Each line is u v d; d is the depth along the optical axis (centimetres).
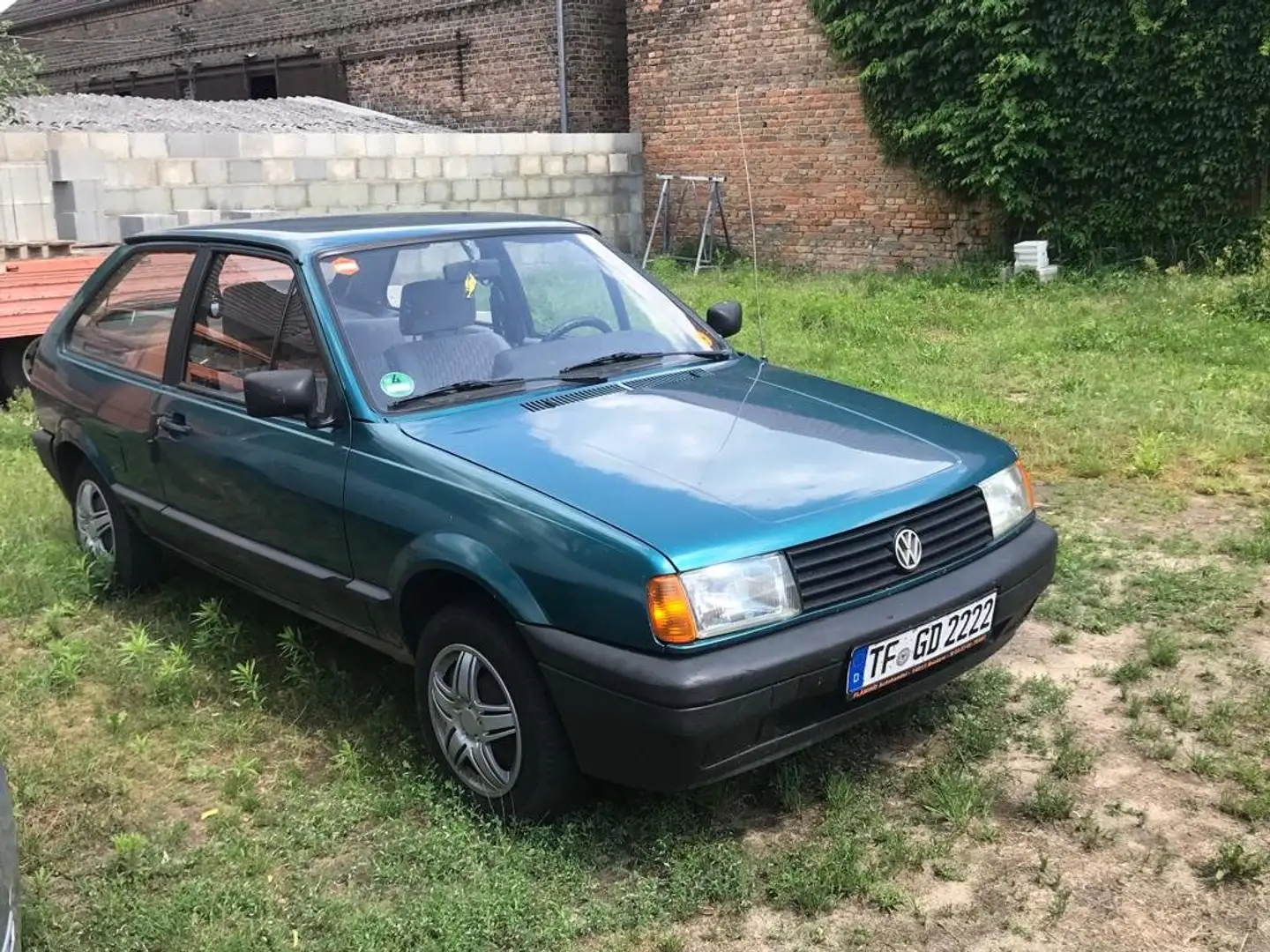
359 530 370
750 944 293
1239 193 1305
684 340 459
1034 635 468
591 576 306
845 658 313
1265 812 336
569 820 340
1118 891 307
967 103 1479
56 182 1316
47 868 334
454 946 292
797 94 1669
